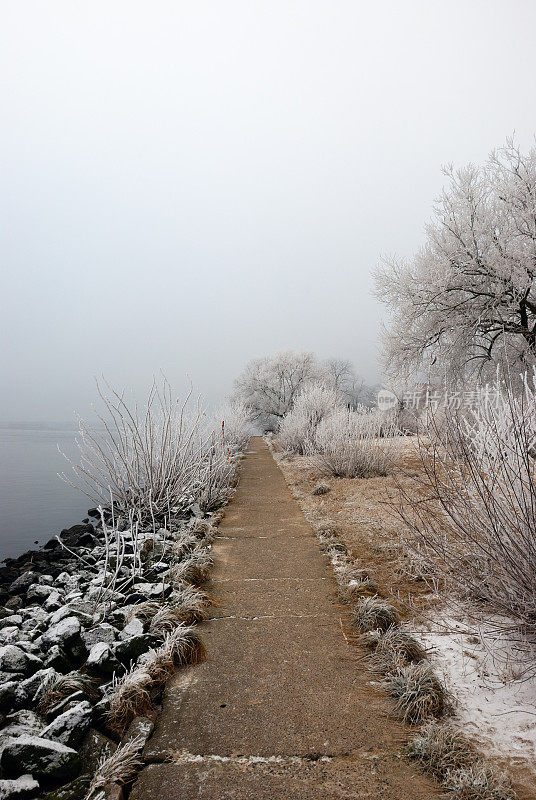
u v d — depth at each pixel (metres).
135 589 5.06
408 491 8.05
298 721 2.86
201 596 4.72
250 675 3.39
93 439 7.95
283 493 11.09
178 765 2.51
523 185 14.76
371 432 12.34
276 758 2.54
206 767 2.49
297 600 4.74
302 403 19.89
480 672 3.30
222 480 10.74
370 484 10.45
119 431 8.18
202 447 9.81
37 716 2.88
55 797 2.27
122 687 3.05
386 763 2.49
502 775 2.30
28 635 4.07
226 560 6.07
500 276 14.43
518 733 2.66
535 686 3.07
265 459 19.98
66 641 3.80
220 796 2.29
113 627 3.99
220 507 9.58
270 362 50.41
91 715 2.88
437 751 2.48
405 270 16.62
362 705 3.01
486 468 3.50
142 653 3.65
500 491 3.40
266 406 50.16
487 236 14.92
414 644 3.54
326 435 13.13
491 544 3.22
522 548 3.13
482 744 2.58
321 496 9.98
